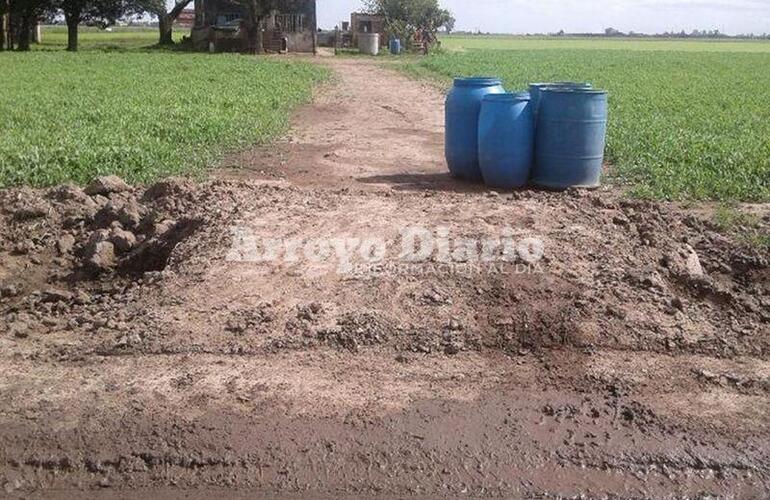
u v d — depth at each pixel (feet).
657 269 24.47
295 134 56.13
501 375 18.95
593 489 14.98
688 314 21.90
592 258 24.56
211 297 22.35
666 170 40.57
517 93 36.94
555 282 22.58
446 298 21.89
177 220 29.76
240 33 177.58
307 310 21.25
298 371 18.85
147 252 28.40
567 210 29.99
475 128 38.29
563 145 36.29
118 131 50.08
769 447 16.30
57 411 17.08
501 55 184.34
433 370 19.08
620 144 48.29
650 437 16.56
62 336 21.25
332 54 184.65
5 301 26.09
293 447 15.90
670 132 53.31
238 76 102.01
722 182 38.27
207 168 42.52
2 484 14.98
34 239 30.78
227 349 19.75
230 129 52.85
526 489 14.93
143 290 23.82
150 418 16.80
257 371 18.80
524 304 21.57
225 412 17.04
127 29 383.24
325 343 20.08
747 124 60.70
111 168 39.47
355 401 17.60
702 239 29.60
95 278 27.99
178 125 53.42
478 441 16.25
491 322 20.89
